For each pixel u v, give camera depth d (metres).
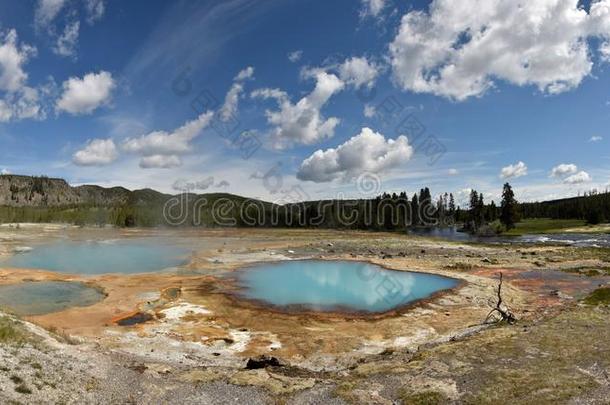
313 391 16.64
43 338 20.33
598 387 14.91
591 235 94.31
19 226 116.25
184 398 16.09
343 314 31.00
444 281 43.06
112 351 21.95
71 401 14.61
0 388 13.81
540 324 23.61
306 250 67.81
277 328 27.66
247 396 16.30
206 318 29.56
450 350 19.95
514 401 14.27
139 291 37.28
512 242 80.50
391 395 15.84
